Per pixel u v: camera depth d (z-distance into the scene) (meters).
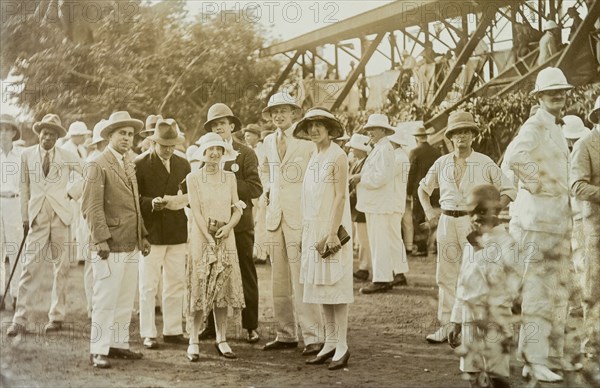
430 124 10.83
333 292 6.17
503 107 9.99
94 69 11.77
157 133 7.05
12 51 11.51
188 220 7.96
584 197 6.01
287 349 6.92
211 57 11.88
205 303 6.43
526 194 6.02
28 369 6.25
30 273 7.88
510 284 5.45
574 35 9.20
